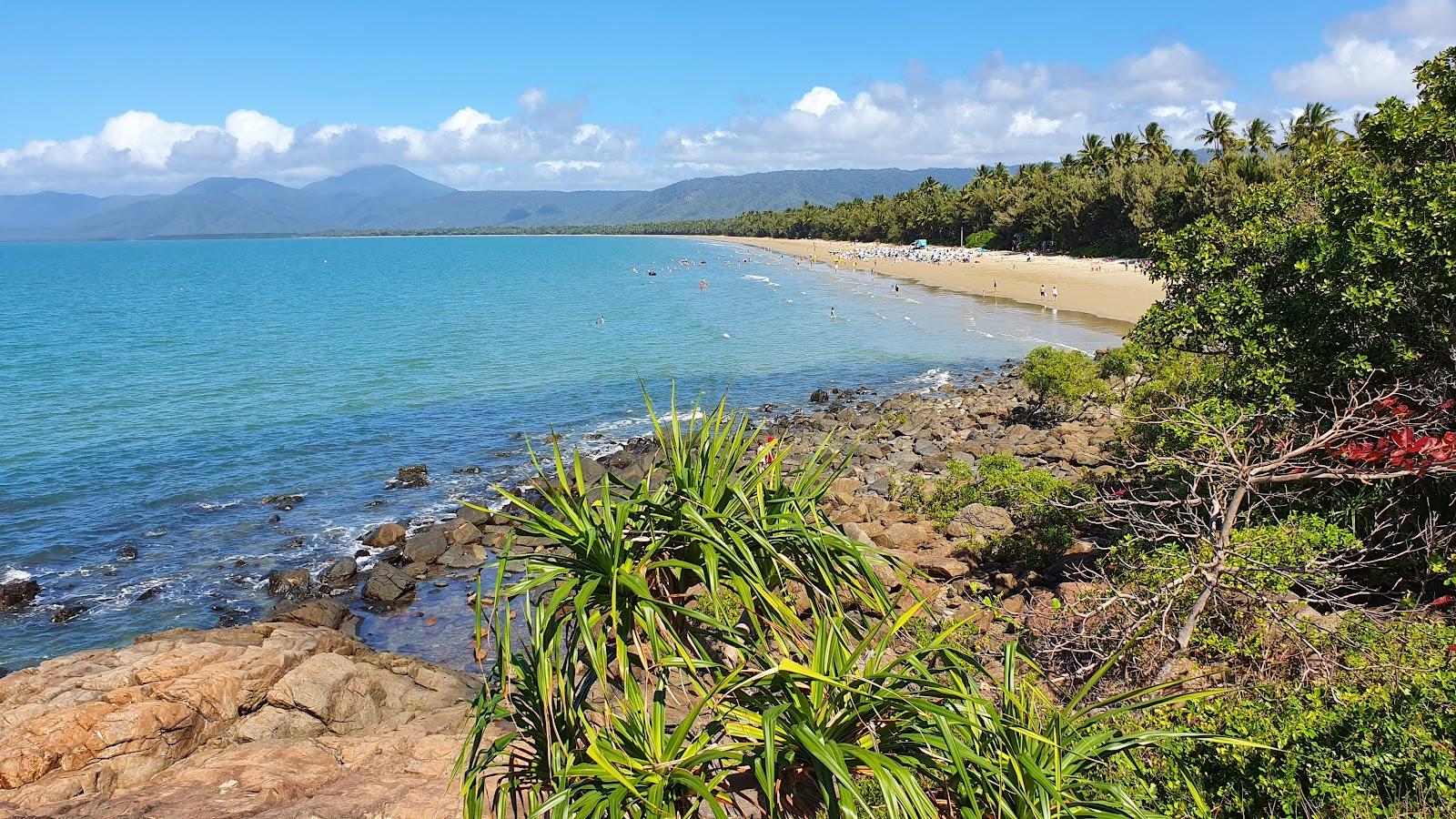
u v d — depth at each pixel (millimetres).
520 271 138750
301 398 37312
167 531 21297
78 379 42062
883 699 4422
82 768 8828
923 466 23281
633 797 4176
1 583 17984
